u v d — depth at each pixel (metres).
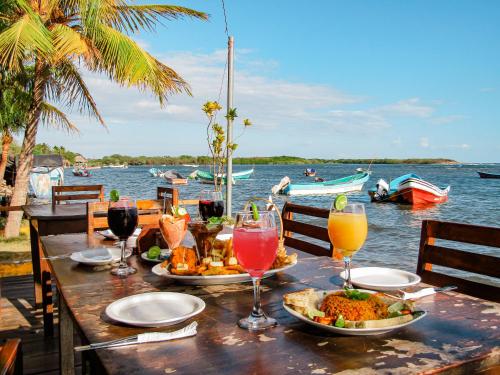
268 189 41.47
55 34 7.01
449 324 1.17
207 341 1.06
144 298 1.35
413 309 1.15
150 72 7.58
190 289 1.54
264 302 1.38
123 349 1.02
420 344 1.04
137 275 1.74
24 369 2.96
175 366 0.93
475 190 38.38
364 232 1.54
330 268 1.85
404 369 0.91
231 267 1.63
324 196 33.22
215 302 1.38
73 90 9.55
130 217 1.80
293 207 3.04
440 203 26.05
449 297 1.41
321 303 1.24
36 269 4.18
